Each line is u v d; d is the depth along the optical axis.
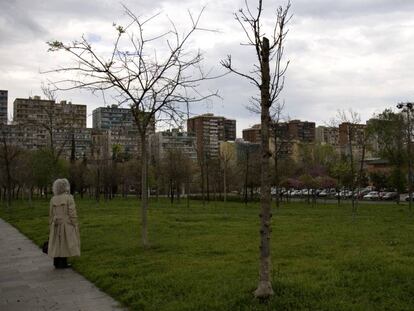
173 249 12.73
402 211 33.78
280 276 8.62
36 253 14.06
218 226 19.44
